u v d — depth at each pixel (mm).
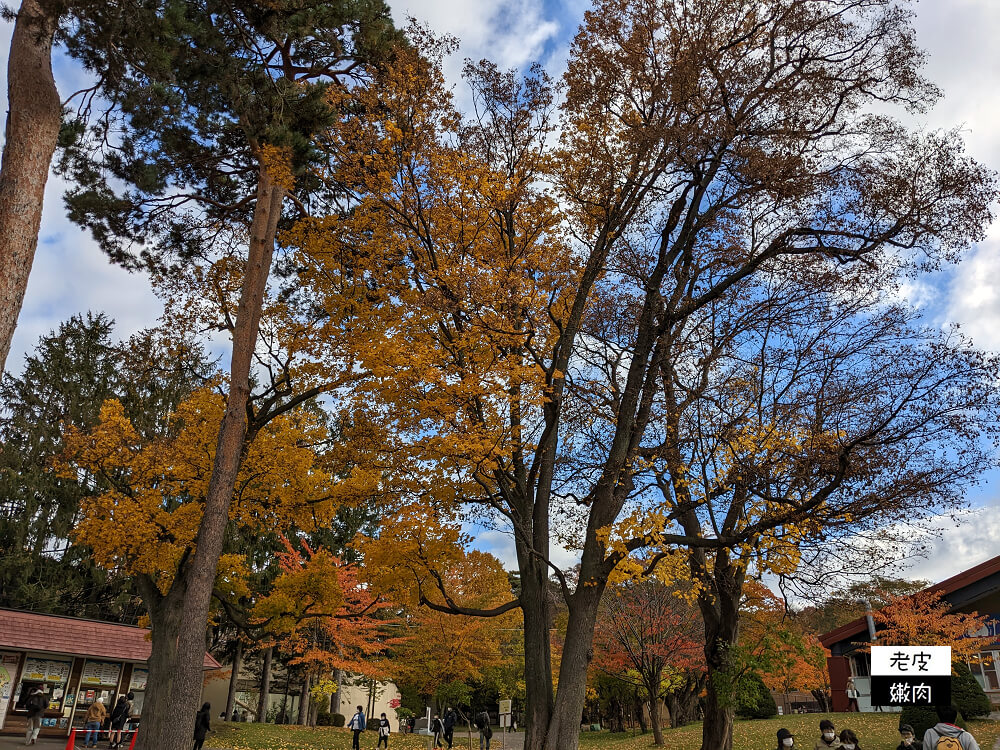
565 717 9578
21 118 8094
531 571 10633
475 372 9211
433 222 10727
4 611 20344
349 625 25000
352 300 12945
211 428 15062
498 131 11906
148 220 14430
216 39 11586
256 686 36438
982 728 15789
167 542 14609
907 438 9719
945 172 10039
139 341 15156
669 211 12422
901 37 10844
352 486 12992
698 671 27328
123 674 21344
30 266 7859
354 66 13805
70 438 14586
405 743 26875
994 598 19812
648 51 11430
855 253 10914
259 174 13586
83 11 9375
